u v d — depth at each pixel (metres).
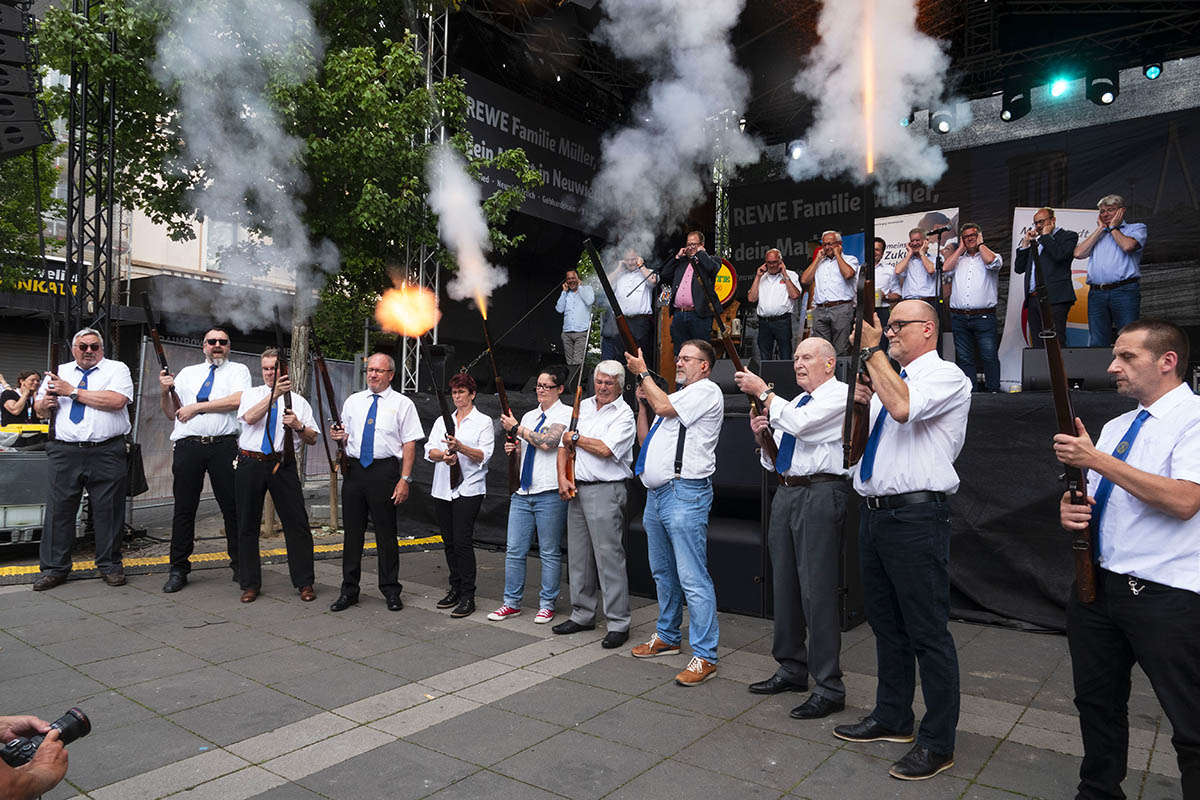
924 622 3.11
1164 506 2.37
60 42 6.89
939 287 8.45
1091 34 10.95
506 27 11.59
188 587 5.96
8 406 8.66
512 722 3.55
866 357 3.11
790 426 3.71
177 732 3.40
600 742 3.36
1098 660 2.64
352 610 5.43
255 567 5.62
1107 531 2.59
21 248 14.02
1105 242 7.98
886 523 3.18
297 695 3.84
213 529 8.30
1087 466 2.45
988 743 3.41
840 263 8.78
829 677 3.68
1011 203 12.01
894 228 12.78
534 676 4.17
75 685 3.94
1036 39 11.28
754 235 13.84
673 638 4.56
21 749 1.62
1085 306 10.79
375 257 9.58
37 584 5.77
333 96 8.11
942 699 3.08
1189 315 10.81
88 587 5.89
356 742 3.32
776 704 3.82
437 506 5.58
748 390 3.96
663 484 4.30
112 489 5.98
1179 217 10.93
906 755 3.11
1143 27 10.72
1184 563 2.42
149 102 7.74
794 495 3.82
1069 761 3.22
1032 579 5.25
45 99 7.72
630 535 6.21
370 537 8.30
